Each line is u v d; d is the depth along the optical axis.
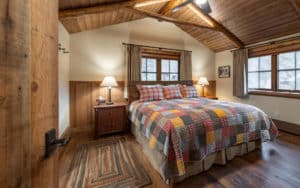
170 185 1.78
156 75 4.46
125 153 2.59
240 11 3.39
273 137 2.62
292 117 3.49
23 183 0.51
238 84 4.51
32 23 0.56
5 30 0.45
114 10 2.88
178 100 3.46
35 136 0.59
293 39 3.42
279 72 3.81
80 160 2.37
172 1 3.49
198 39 4.95
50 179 0.70
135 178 1.94
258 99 4.19
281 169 2.09
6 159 0.45
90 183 1.85
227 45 4.74
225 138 2.16
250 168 2.12
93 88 3.78
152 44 4.38
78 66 3.64
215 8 3.53
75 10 2.58
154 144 2.06
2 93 0.44
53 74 0.73
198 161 1.94
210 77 5.28
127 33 4.08
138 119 2.85
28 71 0.53
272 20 3.34
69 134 3.41
